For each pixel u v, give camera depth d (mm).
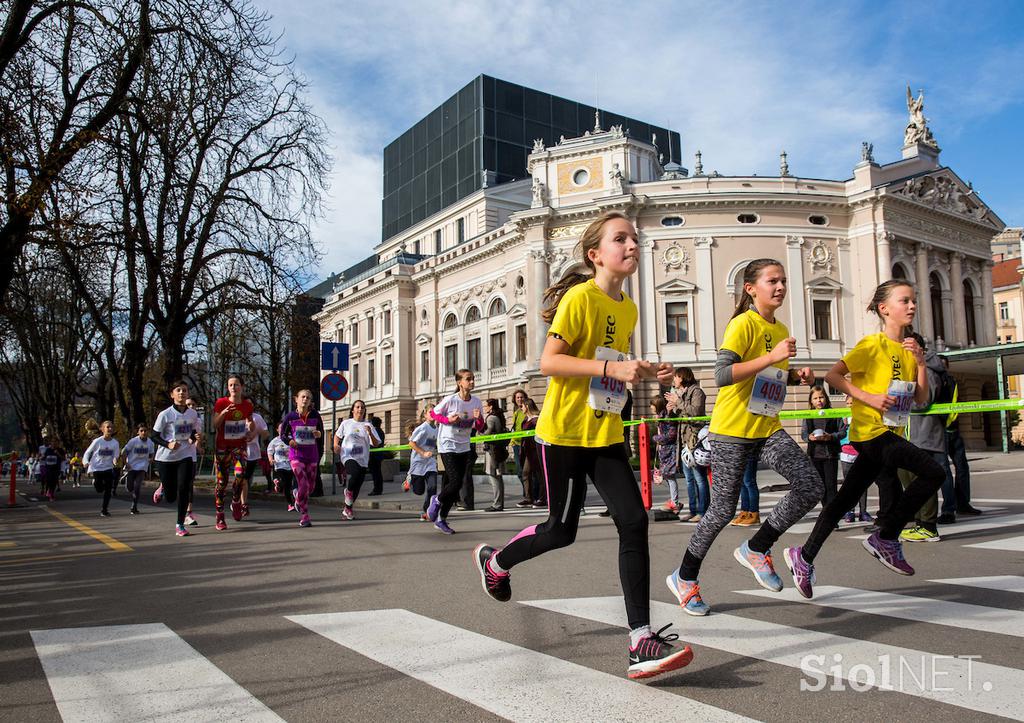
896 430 5047
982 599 4617
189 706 3072
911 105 43531
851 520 9367
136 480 13906
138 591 5699
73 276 22125
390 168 63719
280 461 12414
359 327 56031
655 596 4918
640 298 36688
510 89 55312
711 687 3117
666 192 37312
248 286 22859
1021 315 62875
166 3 15758
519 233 39812
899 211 38781
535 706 2955
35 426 51438
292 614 4719
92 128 15688
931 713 2795
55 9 14789
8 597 5566
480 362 44219
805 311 36875
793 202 37250
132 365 26156
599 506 12938
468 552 7426
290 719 2908
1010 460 27250
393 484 23156
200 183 21625
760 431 4445
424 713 2926
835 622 4117
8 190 14594
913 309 5191
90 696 3219
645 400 35531
